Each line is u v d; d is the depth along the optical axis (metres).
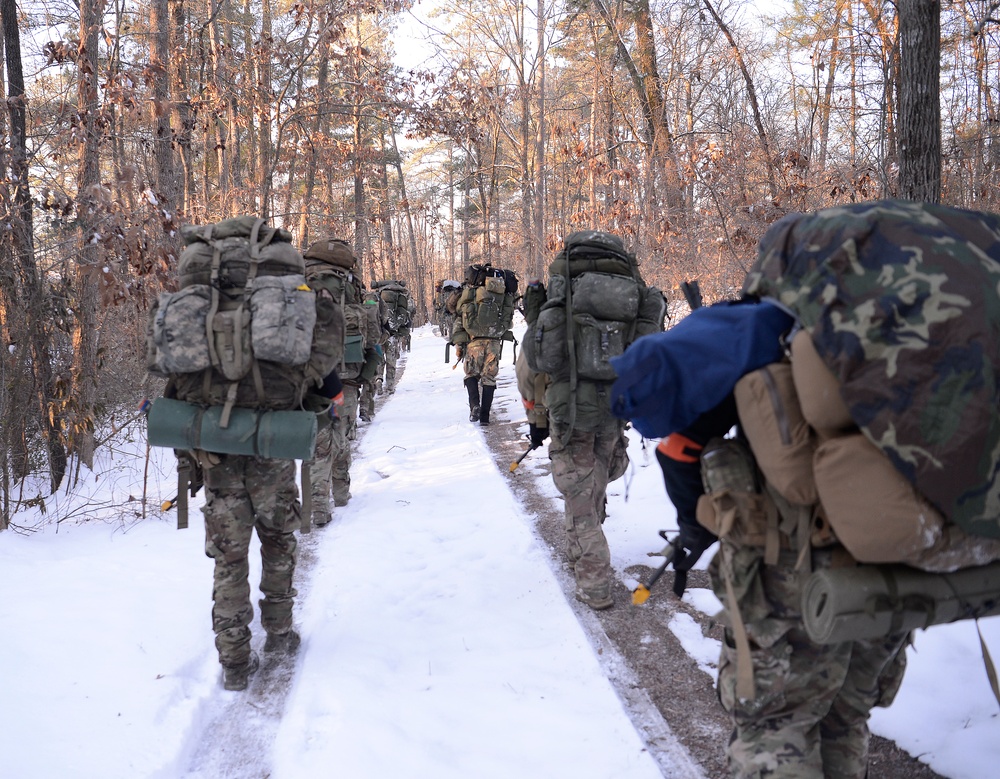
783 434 1.64
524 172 20.09
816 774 1.78
